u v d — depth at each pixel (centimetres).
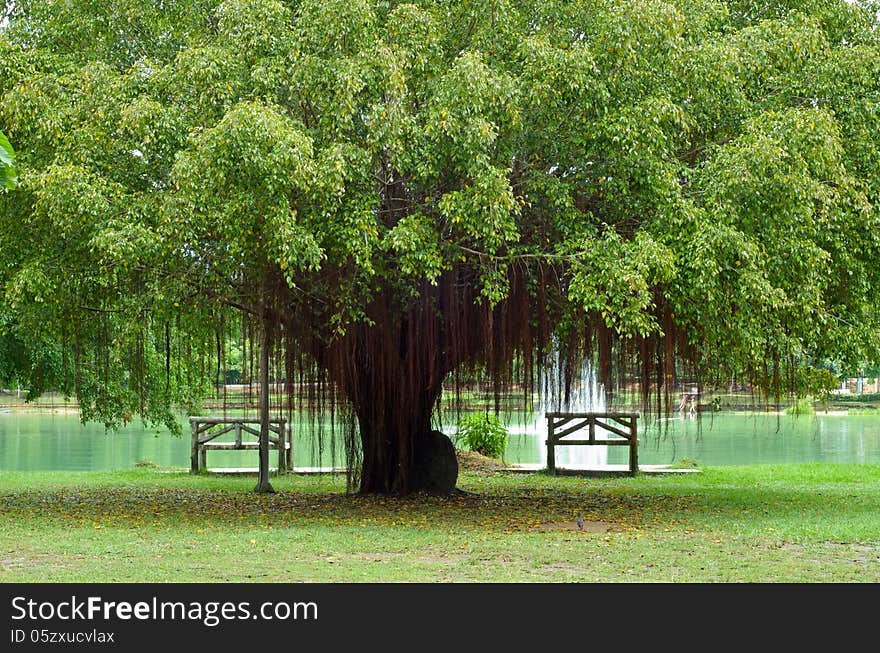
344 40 1312
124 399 2084
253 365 1675
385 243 1234
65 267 1398
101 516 1420
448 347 1511
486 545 1105
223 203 1218
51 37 1524
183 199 1205
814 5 1541
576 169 1351
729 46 1374
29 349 1922
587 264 1280
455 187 1316
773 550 1075
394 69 1248
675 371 1512
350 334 1477
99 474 2181
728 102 1414
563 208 1312
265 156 1173
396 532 1221
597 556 1032
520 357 1526
